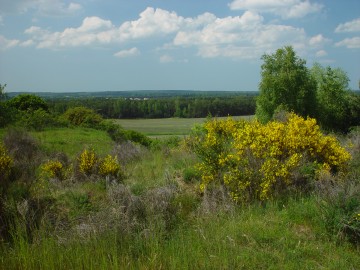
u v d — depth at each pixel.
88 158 10.05
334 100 28.58
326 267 4.73
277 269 4.66
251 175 6.95
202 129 12.22
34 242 5.20
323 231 5.61
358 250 5.16
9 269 4.56
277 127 7.34
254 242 5.27
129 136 24.92
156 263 4.71
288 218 5.98
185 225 6.16
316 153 7.80
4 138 14.10
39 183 7.75
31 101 35.75
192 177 8.09
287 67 27.19
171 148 15.13
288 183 7.04
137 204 6.36
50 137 20.00
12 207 5.91
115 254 4.88
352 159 8.31
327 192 6.21
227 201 6.82
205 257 4.89
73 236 5.55
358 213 5.43
